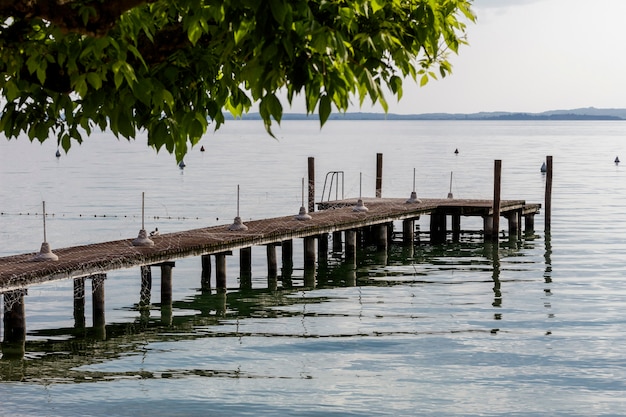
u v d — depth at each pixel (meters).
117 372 21.64
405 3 6.52
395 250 41.72
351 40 5.94
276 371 21.88
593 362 22.73
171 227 49.06
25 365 22.16
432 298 30.75
